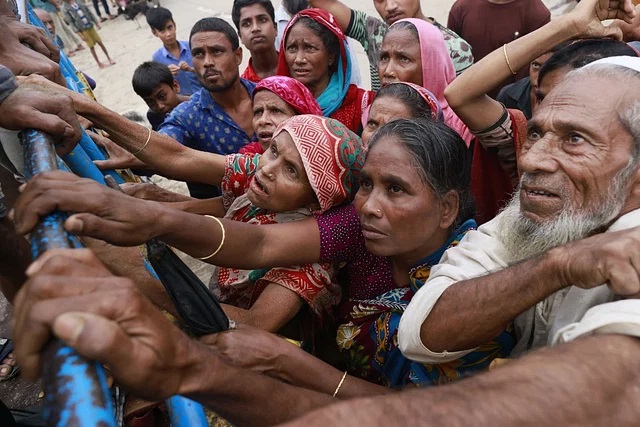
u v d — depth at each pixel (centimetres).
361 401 61
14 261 147
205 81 293
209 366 79
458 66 299
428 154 143
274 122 221
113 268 140
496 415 59
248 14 355
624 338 78
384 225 146
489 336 110
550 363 68
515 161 213
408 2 330
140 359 62
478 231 140
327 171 160
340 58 287
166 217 120
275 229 157
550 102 122
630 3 195
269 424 96
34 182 91
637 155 113
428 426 58
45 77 155
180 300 111
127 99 784
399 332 128
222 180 204
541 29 198
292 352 127
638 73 117
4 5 172
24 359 58
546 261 99
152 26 544
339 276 183
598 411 64
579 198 117
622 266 85
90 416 51
